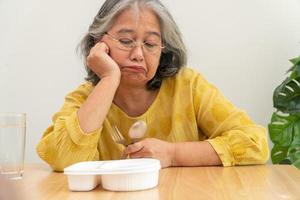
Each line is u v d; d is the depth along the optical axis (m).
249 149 1.01
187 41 1.96
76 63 1.98
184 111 1.23
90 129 0.99
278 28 1.95
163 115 1.24
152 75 1.15
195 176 0.84
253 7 1.96
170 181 0.78
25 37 2.00
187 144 1.02
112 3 1.14
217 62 1.95
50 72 1.99
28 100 2.00
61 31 1.99
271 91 1.94
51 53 1.99
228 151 1.01
